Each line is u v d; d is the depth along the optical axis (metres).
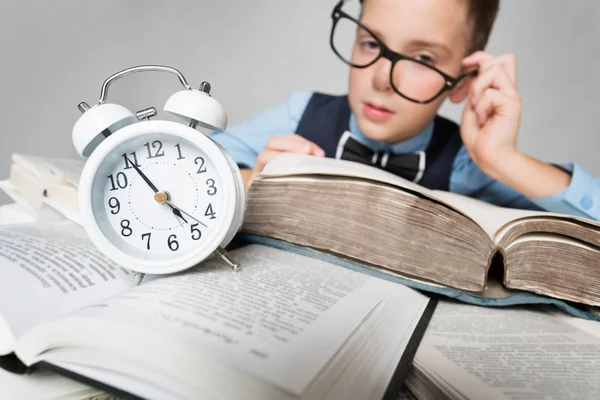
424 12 0.71
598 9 0.74
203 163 0.40
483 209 0.52
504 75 0.71
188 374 0.24
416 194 0.44
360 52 0.77
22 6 0.79
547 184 0.71
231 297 0.34
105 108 0.39
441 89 0.74
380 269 0.46
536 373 0.32
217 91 0.84
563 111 0.78
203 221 0.41
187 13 0.82
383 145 0.80
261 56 0.83
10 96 0.82
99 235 0.39
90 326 0.27
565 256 0.47
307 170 0.48
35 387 0.29
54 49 0.82
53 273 0.40
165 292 0.33
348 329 0.31
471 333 0.39
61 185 0.60
